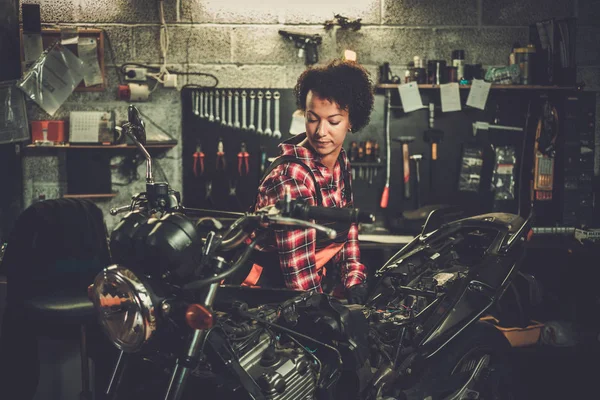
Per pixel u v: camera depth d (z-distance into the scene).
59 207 3.09
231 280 2.34
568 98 4.76
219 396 1.99
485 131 4.89
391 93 4.82
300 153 2.22
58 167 4.71
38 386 2.97
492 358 2.67
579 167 4.79
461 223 2.90
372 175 4.84
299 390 1.99
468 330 2.55
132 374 2.27
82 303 2.80
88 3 4.66
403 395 2.35
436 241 2.94
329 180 2.29
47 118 4.67
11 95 4.49
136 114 2.18
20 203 4.61
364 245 4.25
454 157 4.89
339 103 2.17
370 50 4.81
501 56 4.86
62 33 4.61
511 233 2.75
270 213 1.84
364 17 4.78
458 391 2.51
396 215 4.75
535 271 4.64
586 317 4.23
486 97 4.69
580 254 4.25
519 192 4.94
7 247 2.91
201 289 1.84
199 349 1.82
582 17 4.86
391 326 2.40
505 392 2.70
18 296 2.82
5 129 4.48
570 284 4.33
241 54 4.77
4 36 4.40
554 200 4.85
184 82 4.77
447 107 4.73
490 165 4.93
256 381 1.92
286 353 2.05
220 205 4.82
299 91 2.29
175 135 4.79
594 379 3.63
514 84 4.71
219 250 1.92
